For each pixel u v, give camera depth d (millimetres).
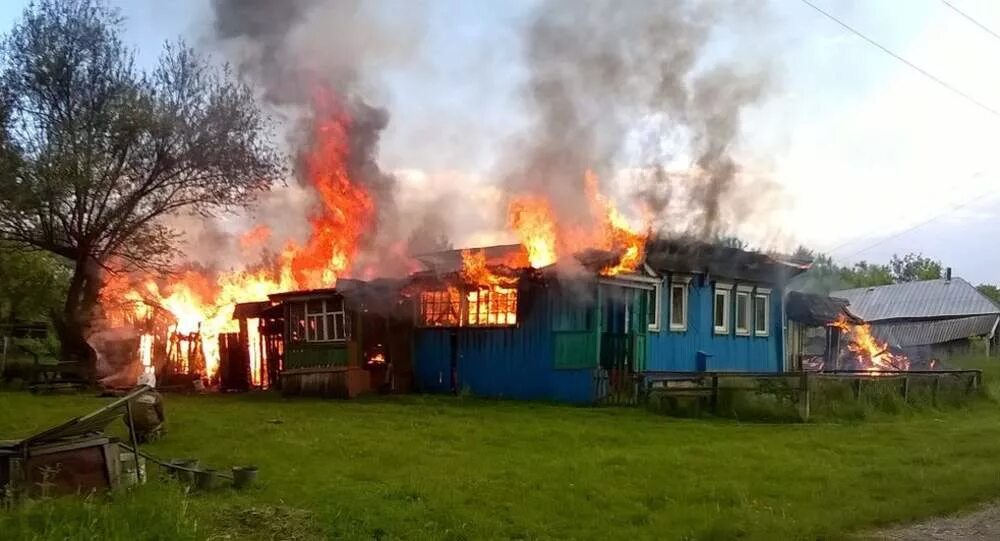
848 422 17516
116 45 28500
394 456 11719
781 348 27750
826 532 7777
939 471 10875
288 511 8266
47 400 20859
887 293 58438
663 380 19406
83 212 27359
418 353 24266
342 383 22328
